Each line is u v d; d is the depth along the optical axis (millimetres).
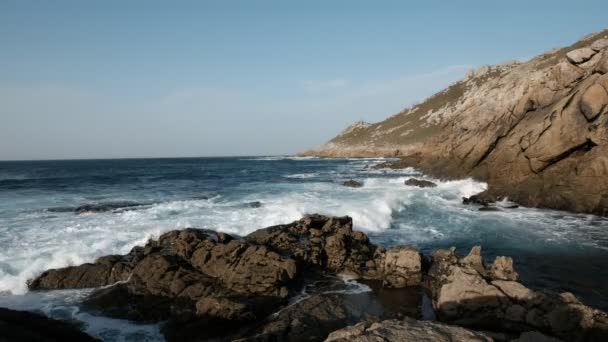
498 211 20594
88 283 10445
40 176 47188
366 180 33625
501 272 9625
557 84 25422
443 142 44062
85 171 60688
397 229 16859
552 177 21953
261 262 10234
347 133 137875
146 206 20750
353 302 9398
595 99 20062
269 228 13414
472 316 8156
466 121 37875
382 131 118375
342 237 12469
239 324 8445
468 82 109688
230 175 47875
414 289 10242
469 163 31469
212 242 11430
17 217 17484
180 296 9578
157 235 14070
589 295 9727
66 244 12828
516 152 25188
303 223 13914
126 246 12883
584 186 19812
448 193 25734
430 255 12320
